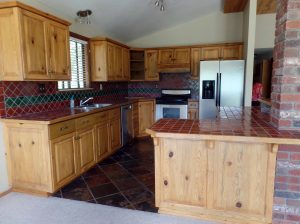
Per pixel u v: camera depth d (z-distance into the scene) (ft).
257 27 16.22
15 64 7.54
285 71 5.94
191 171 6.62
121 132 13.98
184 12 14.98
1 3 7.21
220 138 5.77
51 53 8.82
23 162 8.33
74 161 9.36
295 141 5.34
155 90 18.30
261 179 6.10
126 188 8.86
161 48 16.76
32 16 7.83
